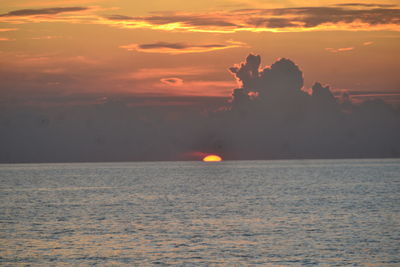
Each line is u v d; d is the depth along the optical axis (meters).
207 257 47.34
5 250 50.41
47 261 45.84
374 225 65.62
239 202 98.31
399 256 47.28
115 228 64.19
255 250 50.06
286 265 44.28
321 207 87.94
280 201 99.75
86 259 46.59
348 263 44.88
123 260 46.25
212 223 68.31
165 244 53.25
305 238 56.12
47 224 68.25
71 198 110.06
